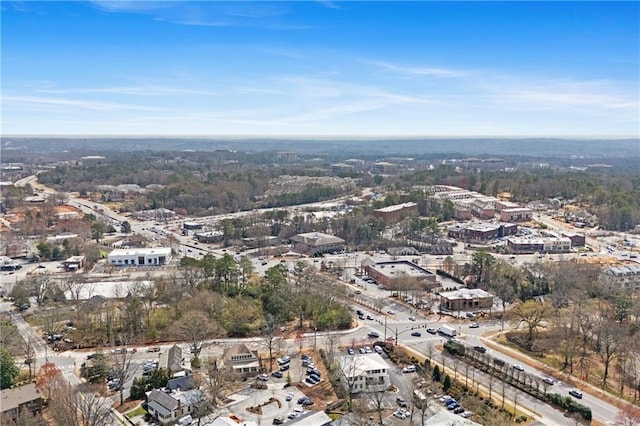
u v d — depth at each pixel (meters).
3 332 182.12
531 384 159.50
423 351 188.50
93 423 133.12
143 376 161.88
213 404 150.50
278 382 164.62
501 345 195.25
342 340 197.62
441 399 152.88
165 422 140.38
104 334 197.75
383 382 159.88
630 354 175.50
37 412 142.75
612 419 142.38
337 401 152.25
